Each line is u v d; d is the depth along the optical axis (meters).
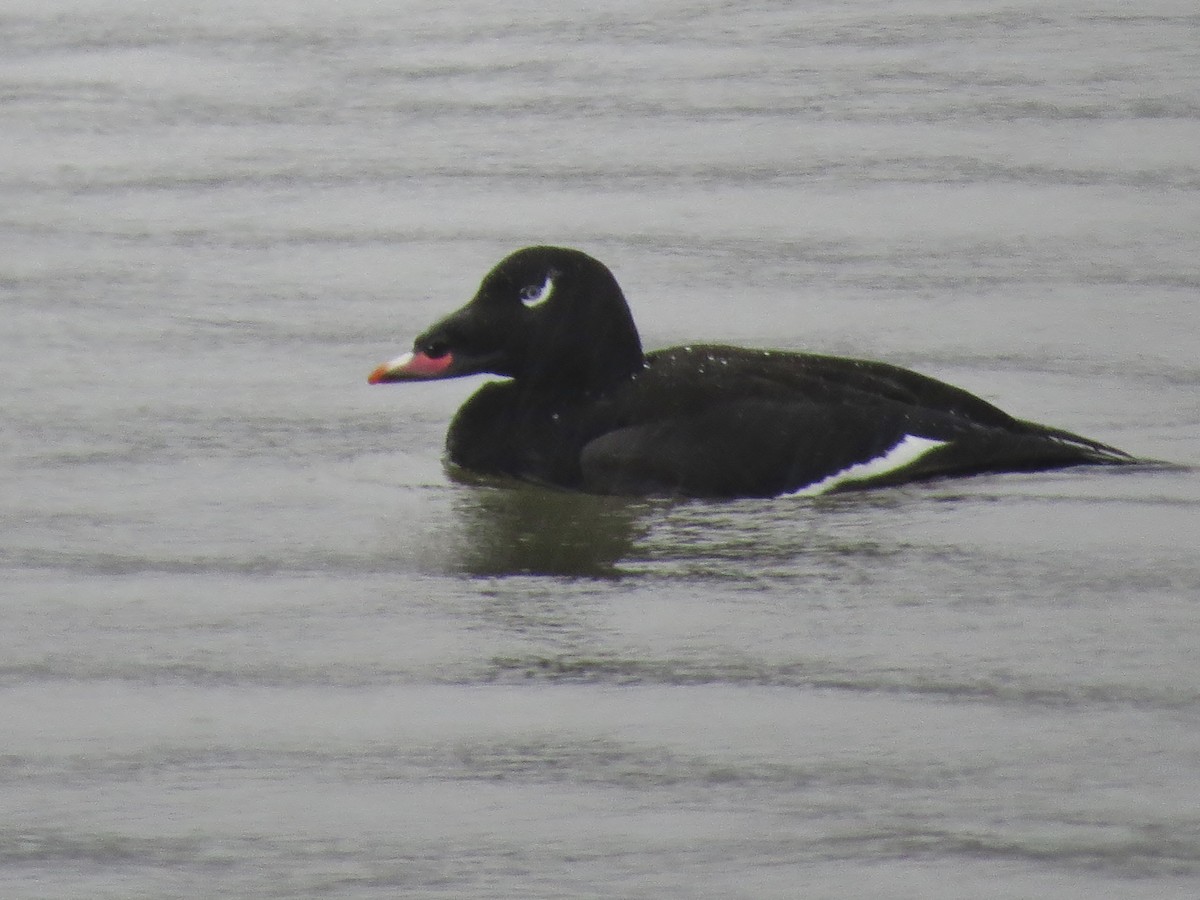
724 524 11.45
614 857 7.86
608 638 9.88
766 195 16.86
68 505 11.52
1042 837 7.93
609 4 21.75
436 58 20.05
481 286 12.27
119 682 9.38
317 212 16.53
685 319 14.55
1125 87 19.17
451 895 7.61
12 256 15.57
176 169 17.42
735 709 9.07
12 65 19.86
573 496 11.91
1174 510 11.49
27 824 8.12
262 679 9.42
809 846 7.91
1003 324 14.44
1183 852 7.82
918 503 11.70
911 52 20.22
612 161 17.59
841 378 12.31
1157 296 14.88
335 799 8.31
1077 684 9.26
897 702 9.12
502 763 8.60
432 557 10.93
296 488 11.90
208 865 7.83
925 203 16.69
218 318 14.48
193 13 21.44
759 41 20.56
